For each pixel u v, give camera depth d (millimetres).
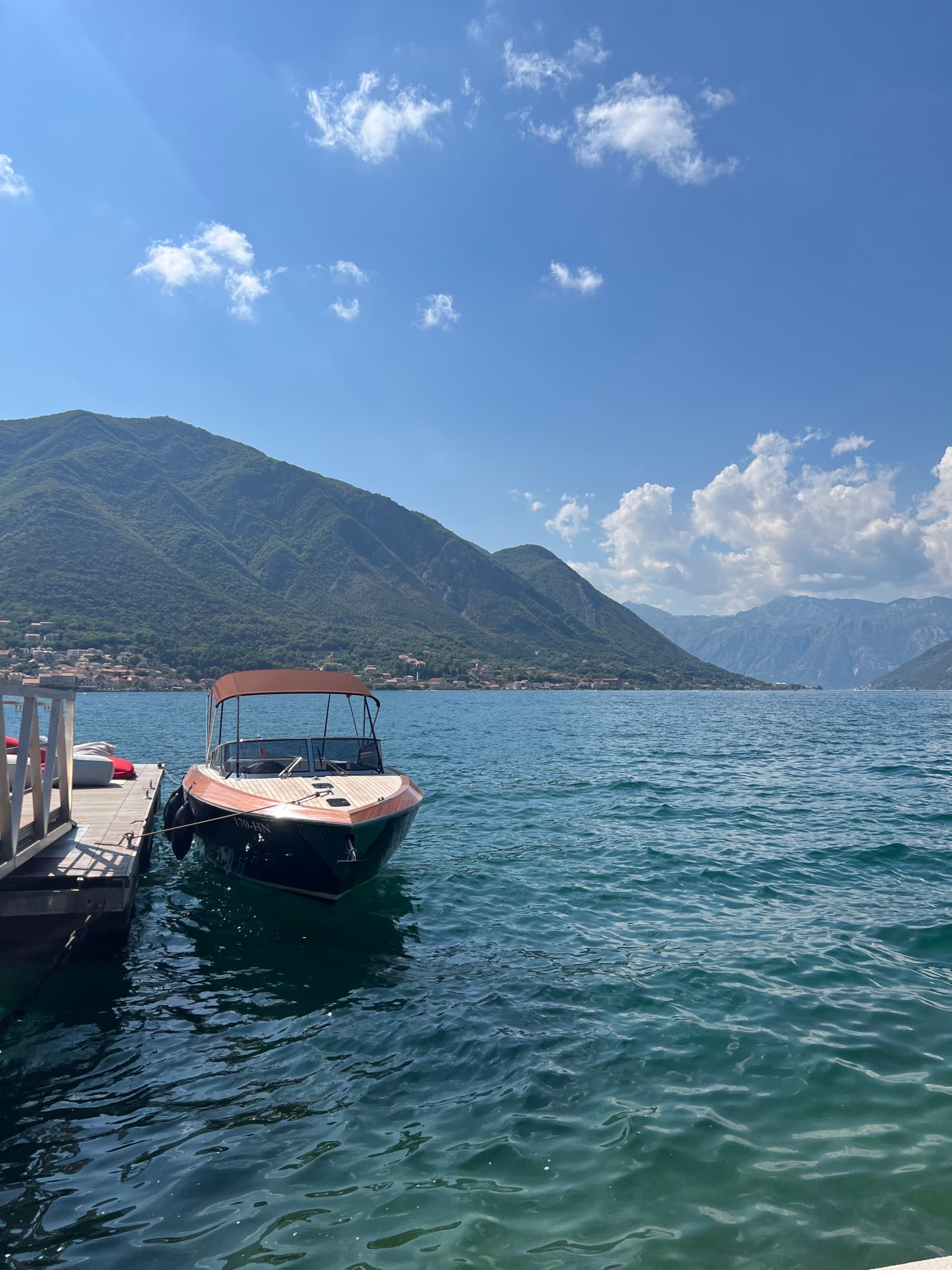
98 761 14523
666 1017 7090
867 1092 5727
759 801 19453
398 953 8891
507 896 11148
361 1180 4781
